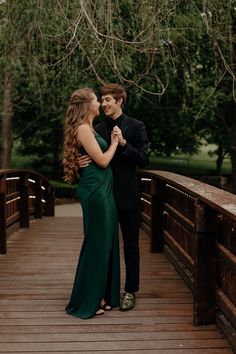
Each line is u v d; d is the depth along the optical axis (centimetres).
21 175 784
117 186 376
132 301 385
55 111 1376
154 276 487
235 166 1500
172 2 593
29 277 483
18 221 788
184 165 2636
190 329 343
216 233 347
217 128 1617
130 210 377
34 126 1836
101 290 370
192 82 1101
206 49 1054
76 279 373
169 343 319
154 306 393
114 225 373
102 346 314
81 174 366
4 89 999
